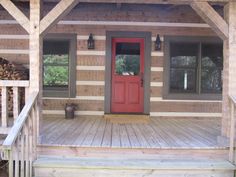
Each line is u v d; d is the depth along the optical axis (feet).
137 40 23.56
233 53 13.82
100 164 12.79
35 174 12.75
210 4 14.96
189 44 23.58
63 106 23.41
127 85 23.73
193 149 13.73
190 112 23.52
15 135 10.54
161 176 12.77
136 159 13.58
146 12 23.29
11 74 21.11
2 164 14.35
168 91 23.50
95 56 23.36
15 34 23.25
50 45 23.40
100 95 23.49
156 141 15.01
